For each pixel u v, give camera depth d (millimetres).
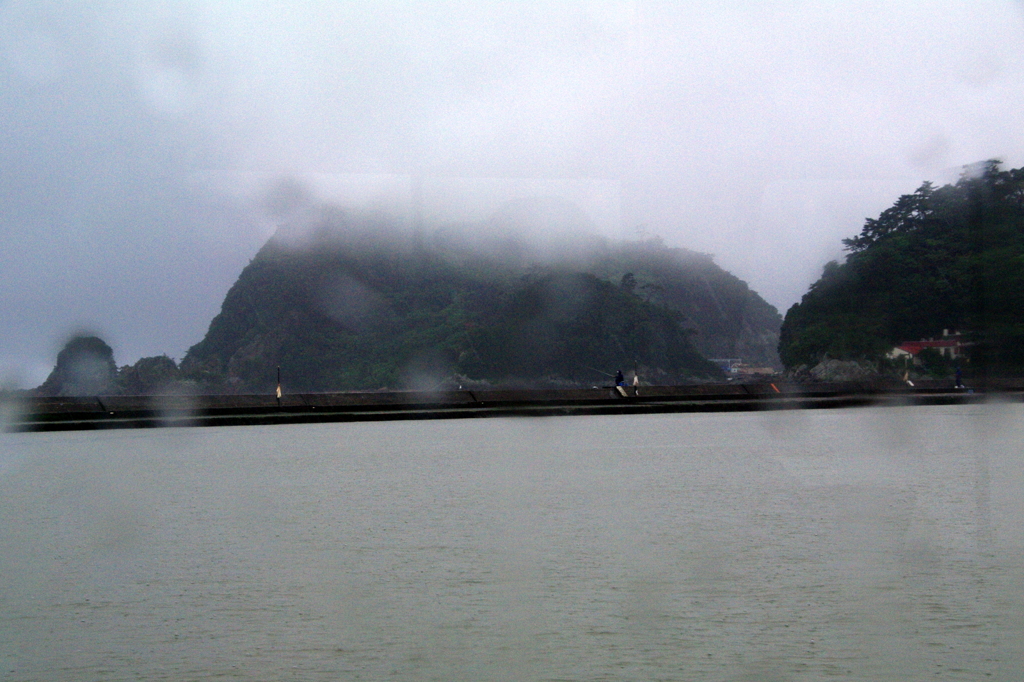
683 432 30641
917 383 49750
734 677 7438
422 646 8180
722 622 8758
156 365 87875
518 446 26297
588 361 100812
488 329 103188
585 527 13266
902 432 29578
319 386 100625
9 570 11039
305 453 25141
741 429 31750
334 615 9086
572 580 10250
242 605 9461
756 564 10883
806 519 13719
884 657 7828
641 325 100438
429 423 37344
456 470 20609
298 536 12891
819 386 49812
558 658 7879
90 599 9742
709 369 101125
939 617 8836
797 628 8570
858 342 74312
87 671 7699
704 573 10492
